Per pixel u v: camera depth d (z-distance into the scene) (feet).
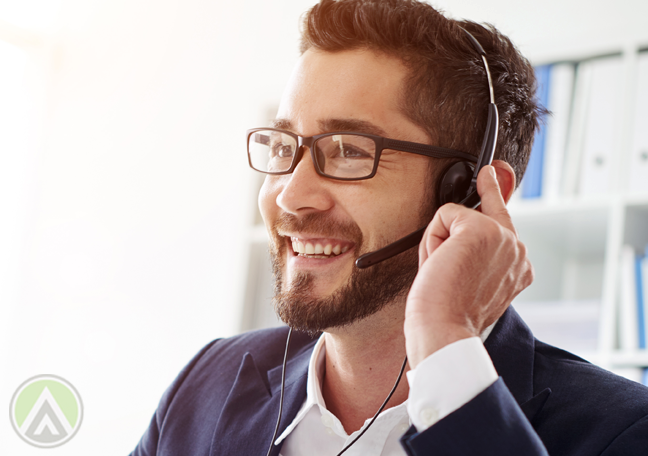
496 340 3.03
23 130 10.64
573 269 7.64
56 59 11.00
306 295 3.04
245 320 7.98
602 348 5.97
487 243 2.60
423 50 3.16
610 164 6.27
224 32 9.70
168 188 9.50
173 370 8.77
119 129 10.19
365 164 3.01
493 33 3.57
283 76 9.03
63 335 9.76
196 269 8.95
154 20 10.39
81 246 9.99
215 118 9.41
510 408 2.33
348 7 3.20
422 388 2.40
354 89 3.07
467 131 3.21
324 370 3.48
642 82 6.26
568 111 6.51
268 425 3.35
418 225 3.06
